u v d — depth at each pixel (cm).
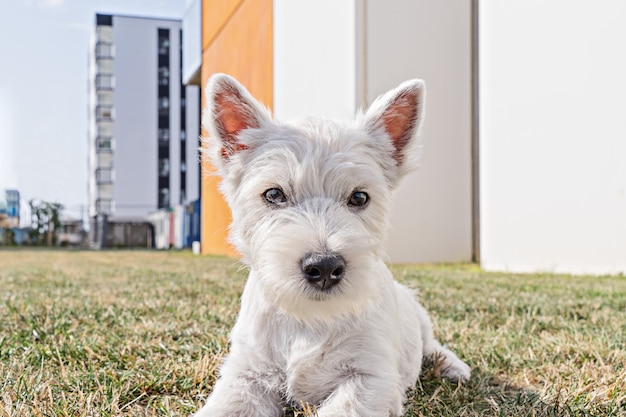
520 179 919
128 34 4475
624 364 330
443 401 285
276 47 1388
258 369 281
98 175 4581
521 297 596
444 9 1130
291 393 276
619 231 788
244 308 297
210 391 296
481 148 991
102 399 276
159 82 4519
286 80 1336
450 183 1148
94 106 4759
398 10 1099
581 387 293
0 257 1736
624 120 779
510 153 934
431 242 1139
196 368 312
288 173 282
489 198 973
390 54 1094
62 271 1019
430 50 1124
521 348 380
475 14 1148
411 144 328
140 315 489
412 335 324
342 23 1105
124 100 4475
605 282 734
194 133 4506
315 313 262
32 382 292
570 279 776
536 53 890
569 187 849
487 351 372
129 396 285
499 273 874
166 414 259
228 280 798
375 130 322
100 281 801
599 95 808
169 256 1694
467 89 1152
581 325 453
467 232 1156
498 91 955
